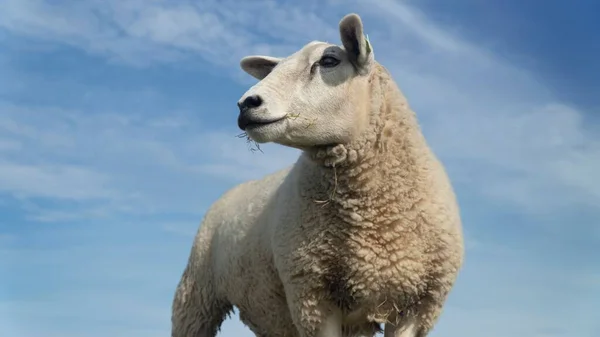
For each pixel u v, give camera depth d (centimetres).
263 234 239
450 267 220
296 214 222
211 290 274
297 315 223
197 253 276
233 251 252
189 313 279
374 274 216
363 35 214
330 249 217
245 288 250
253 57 250
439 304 222
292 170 234
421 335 224
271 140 213
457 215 225
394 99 222
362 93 217
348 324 229
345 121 214
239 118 213
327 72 215
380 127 217
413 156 219
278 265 226
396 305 220
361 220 215
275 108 211
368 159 216
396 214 215
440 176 225
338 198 216
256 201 251
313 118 213
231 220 259
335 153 215
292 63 218
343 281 219
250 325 263
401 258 215
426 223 217
